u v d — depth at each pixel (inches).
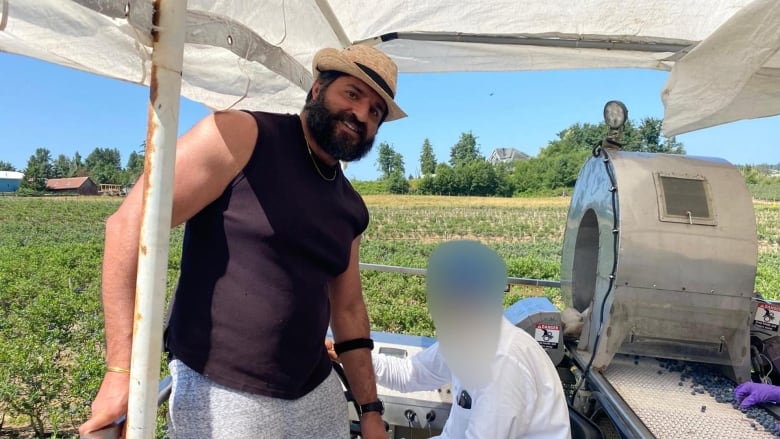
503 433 63.6
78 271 629.6
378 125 68.4
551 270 732.7
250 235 57.9
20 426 247.1
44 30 65.6
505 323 69.6
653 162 100.6
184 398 57.8
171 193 45.3
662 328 93.4
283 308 59.3
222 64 101.6
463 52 137.6
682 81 97.5
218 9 79.2
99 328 347.9
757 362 99.7
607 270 97.5
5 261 725.9
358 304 82.7
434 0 104.6
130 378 46.1
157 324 45.9
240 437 56.9
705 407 82.9
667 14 104.1
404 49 138.2
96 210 1945.1
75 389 241.4
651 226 92.7
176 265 605.0
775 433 74.8
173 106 44.4
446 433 78.2
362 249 1103.6
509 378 64.3
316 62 66.3
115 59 76.0
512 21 111.2
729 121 116.7
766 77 97.7
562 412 66.7
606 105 106.5
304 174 62.7
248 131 58.7
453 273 64.8
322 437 66.3
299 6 92.4
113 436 47.9
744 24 78.2
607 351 95.3
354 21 113.5
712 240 92.0
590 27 111.9
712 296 91.7
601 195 103.3
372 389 80.8
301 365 63.1
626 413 80.9
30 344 272.4
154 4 42.9
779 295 566.9
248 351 57.7
